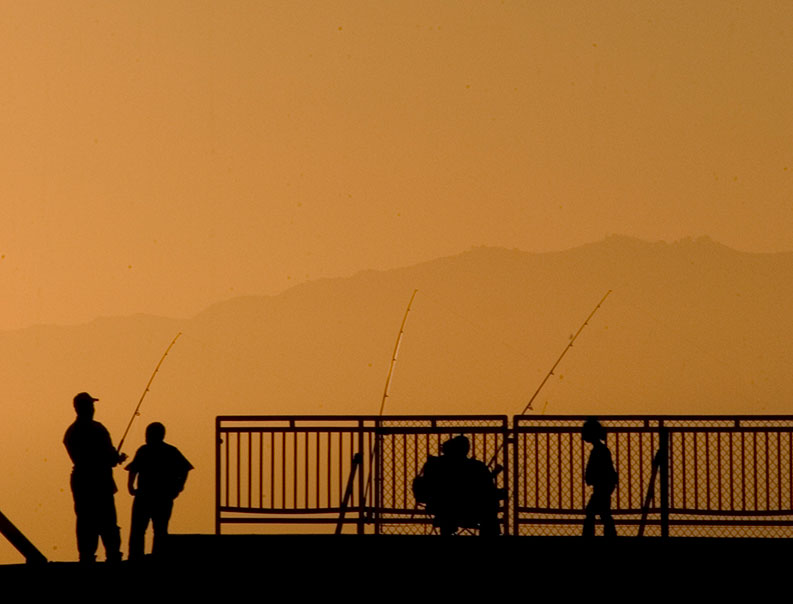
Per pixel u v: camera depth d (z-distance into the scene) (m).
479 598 28.34
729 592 28.22
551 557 29.42
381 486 35.47
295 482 35.75
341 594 28.66
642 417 35.44
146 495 35.09
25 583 28.28
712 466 35.28
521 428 35.53
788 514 34.72
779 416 34.97
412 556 29.69
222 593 28.62
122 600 27.75
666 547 30.61
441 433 35.66
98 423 34.62
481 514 32.78
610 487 34.84
